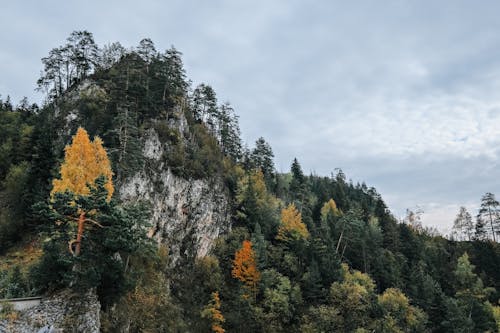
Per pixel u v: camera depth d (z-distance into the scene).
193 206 66.06
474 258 101.56
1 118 70.00
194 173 68.38
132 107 65.31
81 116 66.44
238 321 53.94
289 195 102.94
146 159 60.69
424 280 76.12
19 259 42.69
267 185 98.62
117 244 30.17
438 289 75.50
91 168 38.38
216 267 61.78
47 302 27.39
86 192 36.78
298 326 57.91
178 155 66.25
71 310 27.25
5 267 40.72
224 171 80.44
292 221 74.56
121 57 85.94
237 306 55.94
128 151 55.44
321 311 56.03
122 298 41.09
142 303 43.50
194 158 71.56
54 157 50.94
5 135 62.78
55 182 36.81
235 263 61.69
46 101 82.38
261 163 108.38
